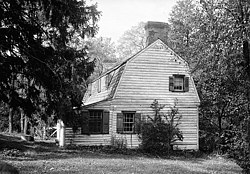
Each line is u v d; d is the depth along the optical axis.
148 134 23.72
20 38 17.42
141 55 26.45
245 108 14.08
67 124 23.14
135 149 24.72
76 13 20.36
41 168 13.08
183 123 26.72
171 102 26.58
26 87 19.94
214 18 14.23
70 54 22.50
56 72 19.78
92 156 19.45
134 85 26.08
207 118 27.66
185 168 16.19
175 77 26.97
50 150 21.42
